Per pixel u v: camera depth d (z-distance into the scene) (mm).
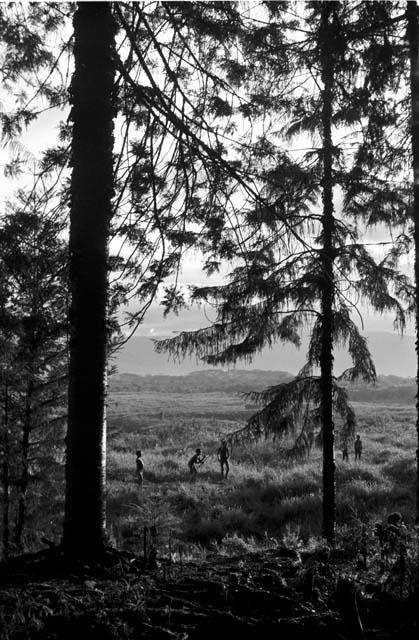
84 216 5695
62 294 5879
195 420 52188
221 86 6754
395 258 11656
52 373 13086
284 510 18719
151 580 4727
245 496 20828
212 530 17141
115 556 5344
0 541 12953
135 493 20578
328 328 12242
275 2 6543
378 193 10859
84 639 3479
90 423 5574
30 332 5719
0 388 12016
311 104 9398
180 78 7379
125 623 3631
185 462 28219
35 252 5430
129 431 45375
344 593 3885
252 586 4527
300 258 11008
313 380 12805
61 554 5344
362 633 3652
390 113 8320
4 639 3377
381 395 95625
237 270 9070
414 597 4078
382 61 7371
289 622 3791
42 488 13562
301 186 9336
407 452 29359
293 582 4578
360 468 23703
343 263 11922
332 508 12523
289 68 7309
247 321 10961
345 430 12977
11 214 5441
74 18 5910
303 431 13117
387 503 19156
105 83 5816
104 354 5723
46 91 6656
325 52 6922
